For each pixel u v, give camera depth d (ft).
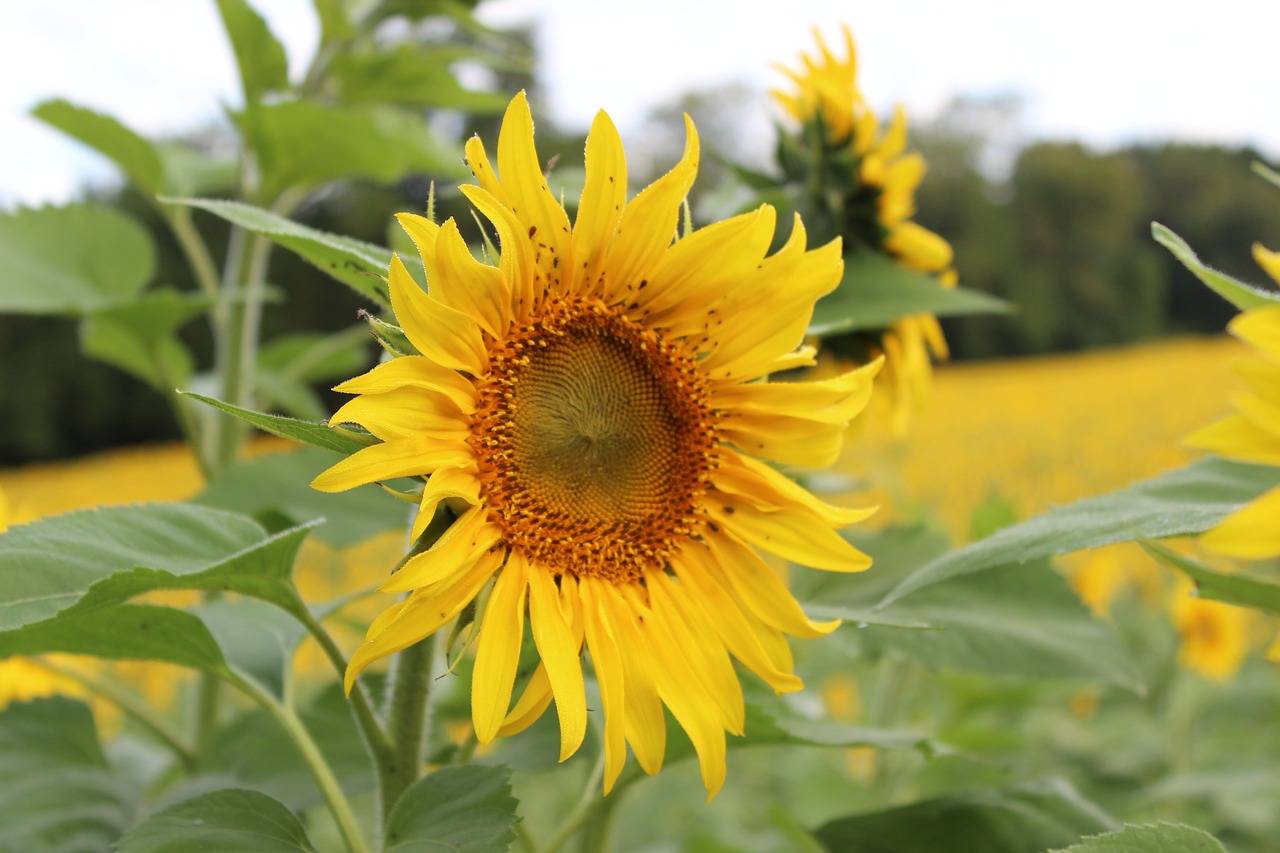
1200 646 5.37
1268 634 8.80
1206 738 6.61
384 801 2.03
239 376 3.60
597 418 2.02
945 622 2.52
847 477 3.04
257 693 2.14
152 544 1.97
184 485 21.21
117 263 3.65
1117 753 5.82
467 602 1.87
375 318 1.89
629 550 2.02
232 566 1.90
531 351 2.01
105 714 5.74
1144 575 9.55
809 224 2.84
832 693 5.93
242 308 3.60
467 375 1.95
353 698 2.03
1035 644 2.48
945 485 18.19
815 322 2.63
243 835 1.86
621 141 2.00
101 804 2.43
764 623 2.04
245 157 3.55
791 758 6.03
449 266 1.87
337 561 11.93
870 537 2.73
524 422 1.99
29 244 3.52
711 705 1.98
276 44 3.29
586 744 2.51
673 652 2.00
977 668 2.47
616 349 2.06
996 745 3.53
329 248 1.93
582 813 2.29
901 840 2.30
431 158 3.62
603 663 1.93
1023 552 1.89
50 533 1.92
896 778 3.80
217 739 2.61
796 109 2.89
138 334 3.36
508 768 1.89
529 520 1.97
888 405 3.09
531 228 1.98
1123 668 2.46
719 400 2.10
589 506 2.03
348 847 2.08
